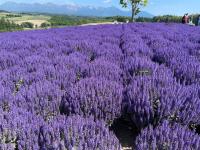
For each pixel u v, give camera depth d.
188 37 13.30
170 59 7.16
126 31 16.92
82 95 3.94
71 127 2.98
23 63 6.89
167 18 57.03
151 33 15.16
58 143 2.72
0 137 3.05
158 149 2.80
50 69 5.66
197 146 2.72
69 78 5.48
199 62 6.93
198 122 3.84
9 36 15.96
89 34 15.33
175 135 2.85
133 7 41.91
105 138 2.82
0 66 7.14
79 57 7.41
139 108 3.83
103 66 5.96
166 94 3.96
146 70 5.82
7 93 4.20
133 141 3.97
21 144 2.89
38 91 4.23
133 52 8.42
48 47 10.03
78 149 2.66
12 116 3.32
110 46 9.35
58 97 4.17
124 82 5.46
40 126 3.16
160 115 3.73
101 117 3.91
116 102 4.02
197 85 4.79
